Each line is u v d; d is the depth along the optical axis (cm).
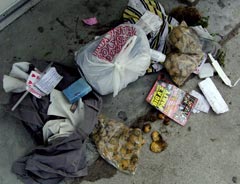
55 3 232
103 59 195
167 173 203
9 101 202
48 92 197
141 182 200
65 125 193
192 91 220
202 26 233
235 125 215
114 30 201
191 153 207
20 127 205
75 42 225
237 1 242
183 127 212
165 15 225
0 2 211
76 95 196
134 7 221
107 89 204
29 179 192
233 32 236
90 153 203
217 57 227
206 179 203
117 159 198
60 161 186
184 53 212
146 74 221
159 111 214
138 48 198
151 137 209
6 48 221
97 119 200
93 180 199
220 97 217
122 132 201
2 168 197
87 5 233
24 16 227
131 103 215
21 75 200
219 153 209
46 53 221
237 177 205
